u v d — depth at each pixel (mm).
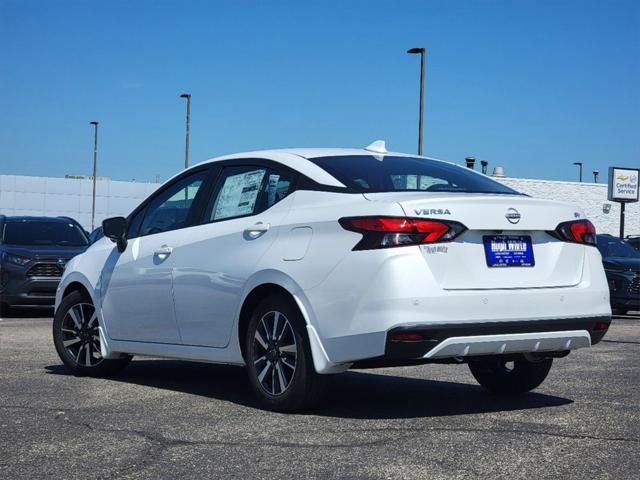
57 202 69562
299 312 5430
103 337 7098
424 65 28438
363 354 5086
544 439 4789
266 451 4523
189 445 4660
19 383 6875
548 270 5492
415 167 6012
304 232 5488
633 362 8336
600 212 49219
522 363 6188
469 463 4270
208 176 6547
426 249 5090
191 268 6246
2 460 4355
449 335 5047
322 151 6129
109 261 7098
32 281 14508
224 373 7523
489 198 5320
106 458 4395
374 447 4605
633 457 4391
